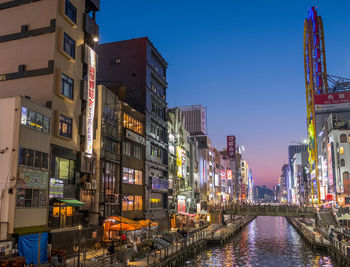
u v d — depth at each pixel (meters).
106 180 44.50
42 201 32.06
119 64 62.56
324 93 128.00
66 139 36.81
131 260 35.25
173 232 57.59
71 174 38.16
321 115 129.38
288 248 61.41
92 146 41.75
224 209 88.38
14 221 28.53
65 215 36.59
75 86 39.34
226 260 48.97
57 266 28.19
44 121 33.09
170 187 70.00
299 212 79.38
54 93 35.78
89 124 40.88
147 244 41.75
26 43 37.19
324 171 118.50
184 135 83.94
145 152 57.22
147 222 41.84
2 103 30.23
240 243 67.94
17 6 38.22
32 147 31.09
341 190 99.25
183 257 47.25
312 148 133.88
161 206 64.12
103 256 33.25
